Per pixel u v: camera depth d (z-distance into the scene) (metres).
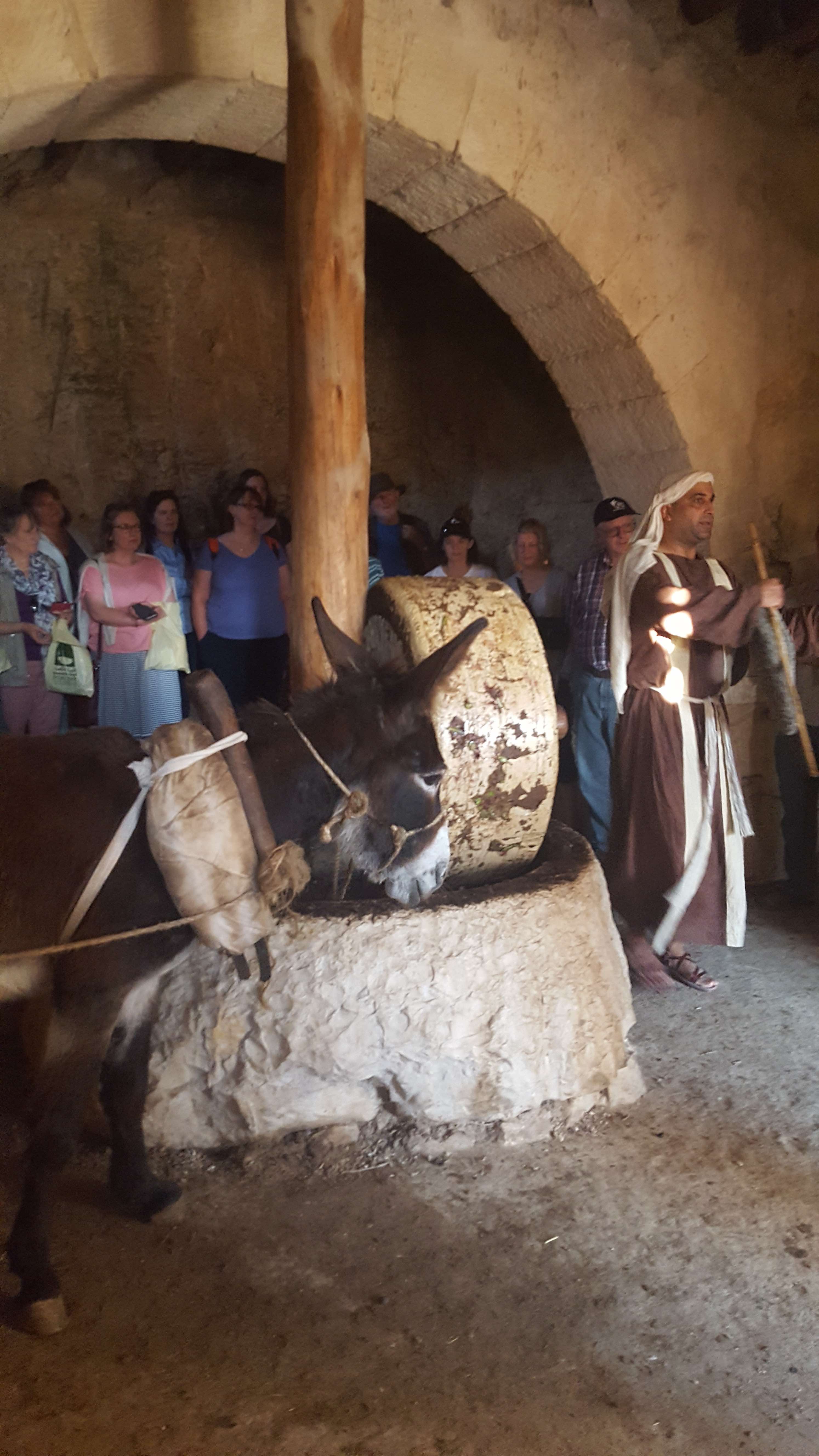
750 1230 3.02
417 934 3.25
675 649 4.13
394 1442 2.30
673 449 5.36
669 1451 2.30
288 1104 3.26
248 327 7.01
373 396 7.34
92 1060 2.63
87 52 3.89
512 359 7.45
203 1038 3.25
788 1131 3.49
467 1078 3.32
